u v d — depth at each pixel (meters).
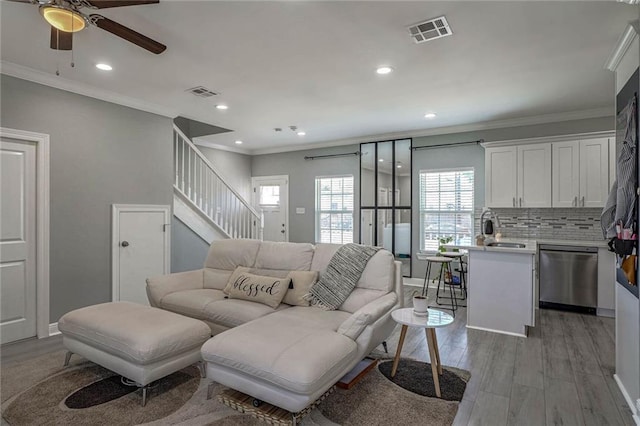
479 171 5.61
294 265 3.37
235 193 5.90
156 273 4.55
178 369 2.46
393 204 6.37
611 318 4.26
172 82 3.77
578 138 4.61
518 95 4.17
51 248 3.62
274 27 2.64
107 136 4.07
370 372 2.75
